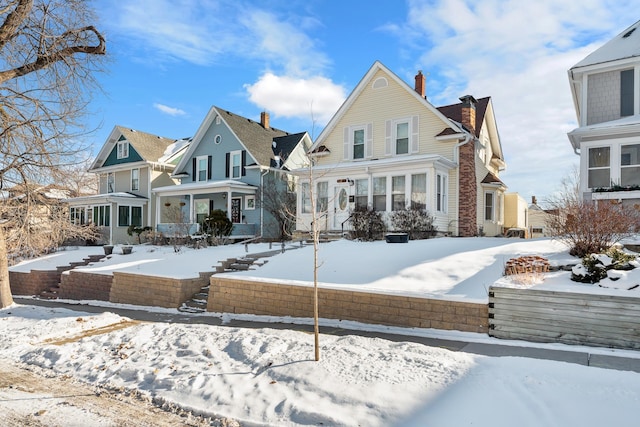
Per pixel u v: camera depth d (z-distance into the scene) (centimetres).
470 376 481
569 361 566
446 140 1897
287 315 950
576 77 1706
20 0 1198
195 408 471
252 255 1480
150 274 1290
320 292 909
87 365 638
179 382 533
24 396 530
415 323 790
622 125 1438
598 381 452
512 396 427
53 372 630
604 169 1512
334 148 2191
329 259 1163
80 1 1324
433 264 975
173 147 3284
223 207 2666
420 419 401
